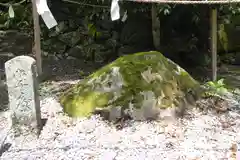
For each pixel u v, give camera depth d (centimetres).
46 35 675
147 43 619
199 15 570
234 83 541
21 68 402
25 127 412
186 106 445
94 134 414
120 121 426
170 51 596
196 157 380
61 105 458
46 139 409
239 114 446
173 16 593
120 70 450
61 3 685
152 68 449
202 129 419
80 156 386
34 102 407
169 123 425
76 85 477
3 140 408
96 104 439
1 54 637
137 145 398
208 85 494
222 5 502
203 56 591
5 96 499
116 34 644
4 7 702
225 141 402
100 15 629
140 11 589
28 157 387
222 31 623
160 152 388
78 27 677
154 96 435
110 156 384
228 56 639
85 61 638
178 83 454
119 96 438
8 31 688
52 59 644
